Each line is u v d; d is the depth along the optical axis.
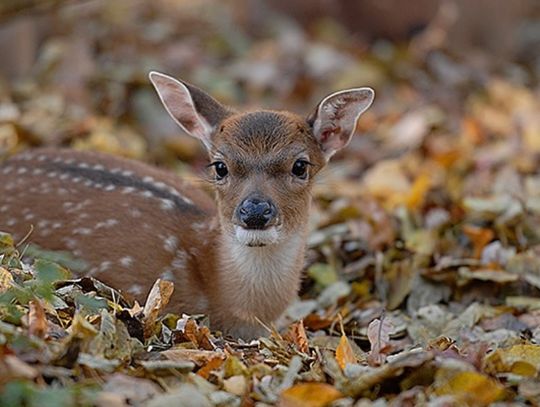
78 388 7.33
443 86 20.34
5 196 11.44
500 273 11.89
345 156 17.20
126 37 20.48
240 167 10.66
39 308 8.16
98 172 11.60
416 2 22.55
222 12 24.19
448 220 13.50
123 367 8.05
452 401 7.71
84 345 8.01
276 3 23.19
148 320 9.10
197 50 21.03
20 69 18.09
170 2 24.83
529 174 15.67
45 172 11.59
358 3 22.73
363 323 11.27
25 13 15.62
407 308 11.88
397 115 18.75
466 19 22.72
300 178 10.83
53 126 15.83
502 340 10.12
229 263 10.91
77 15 20.69
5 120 15.52
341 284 12.07
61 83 17.50
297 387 7.80
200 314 10.99
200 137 11.44
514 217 13.20
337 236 13.28
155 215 11.16
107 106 17.03
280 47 21.39
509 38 22.95
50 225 11.11
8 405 6.91
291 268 11.11
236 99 19.19
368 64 20.64
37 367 7.53
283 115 11.05
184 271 10.98
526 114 18.61
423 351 8.57
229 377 8.27
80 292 9.14
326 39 22.38
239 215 10.28
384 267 12.48
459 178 15.66
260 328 11.16
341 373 8.38
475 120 17.95
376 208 13.70
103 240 10.95
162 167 15.92
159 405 7.36
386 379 8.13
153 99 17.52
